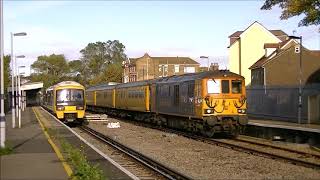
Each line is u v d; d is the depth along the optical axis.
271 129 25.95
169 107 32.22
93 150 19.92
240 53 69.75
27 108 83.38
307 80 51.03
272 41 69.50
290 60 59.16
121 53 140.75
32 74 128.50
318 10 23.64
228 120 26.38
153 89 36.62
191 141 25.31
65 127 32.62
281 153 19.94
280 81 59.22
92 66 136.25
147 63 120.62
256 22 69.44
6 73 62.09
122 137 28.30
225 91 26.36
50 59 129.00
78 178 12.03
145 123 40.53
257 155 19.22
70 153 16.72
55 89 38.81
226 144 22.66
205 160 18.20
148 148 22.44
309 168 15.87
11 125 35.53
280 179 14.02
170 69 123.19
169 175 14.16
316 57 58.47
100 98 60.09
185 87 29.00
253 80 62.91
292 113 28.56
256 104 32.59
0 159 15.80
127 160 18.22
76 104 38.75
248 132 28.95
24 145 20.61
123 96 46.94
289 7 24.33
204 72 27.50
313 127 23.39
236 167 16.39
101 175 12.66
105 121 44.62
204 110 26.14
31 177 12.16
